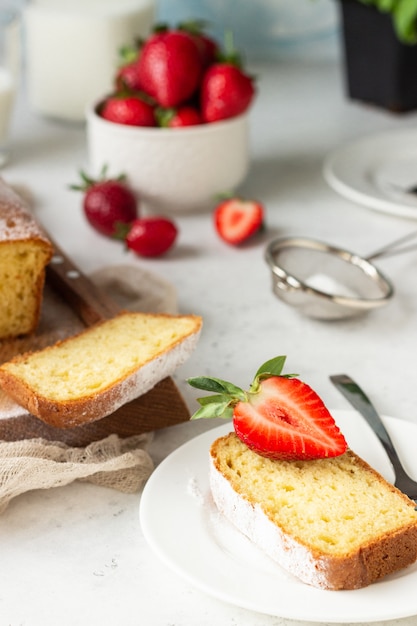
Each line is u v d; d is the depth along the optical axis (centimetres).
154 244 98
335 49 137
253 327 90
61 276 90
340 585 69
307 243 94
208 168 102
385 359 86
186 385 84
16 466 75
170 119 102
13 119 125
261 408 73
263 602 69
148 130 100
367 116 123
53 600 71
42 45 119
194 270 97
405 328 90
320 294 88
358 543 69
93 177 111
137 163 102
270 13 135
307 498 72
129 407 79
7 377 78
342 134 119
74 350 81
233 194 103
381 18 118
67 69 119
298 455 73
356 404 80
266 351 87
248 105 104
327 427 73
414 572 71
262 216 99
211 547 71
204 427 81
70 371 79
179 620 70
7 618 70
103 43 117
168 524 72
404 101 122
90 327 83
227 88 101
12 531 74
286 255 93
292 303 90
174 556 71
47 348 81
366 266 92
